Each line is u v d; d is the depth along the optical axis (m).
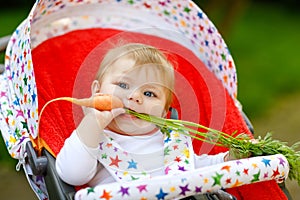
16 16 6.23
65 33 2.43
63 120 2.13
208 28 2.28
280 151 1.92
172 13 2.33
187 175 1.67
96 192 1.62
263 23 6.87
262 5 7.57
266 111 4.73
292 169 1.89
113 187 1.63
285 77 5.31
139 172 1.96
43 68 2.31
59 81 2.30
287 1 7.56
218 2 4.75
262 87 5.09
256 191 2.04
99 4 2.38
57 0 2.23
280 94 5.04
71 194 1.75
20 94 1.97
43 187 1.99
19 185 3.57
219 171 1.69
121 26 2.47
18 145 1.91
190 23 2.32
